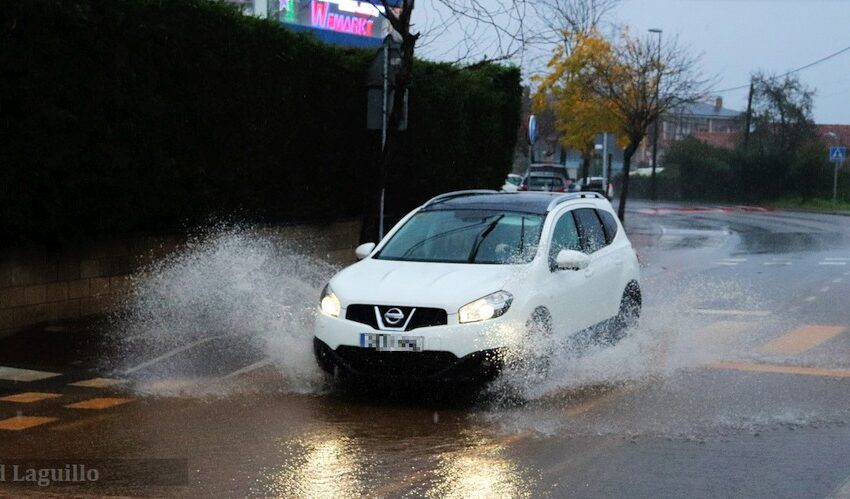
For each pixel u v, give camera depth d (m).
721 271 18.97
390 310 7.98
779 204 56.53
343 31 21.05
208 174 13.13
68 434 7.23
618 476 6.12
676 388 8.58
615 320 10.17
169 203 12.45
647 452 6.65
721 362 9.70
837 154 51.28
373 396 8.42
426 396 8.40
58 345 10.53
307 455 6.64
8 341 10.68
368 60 16.92
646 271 18.98
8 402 8.25
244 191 13.95
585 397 8.29
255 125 13.96
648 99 35.97
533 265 8.66
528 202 9.74
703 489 5.86
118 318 12.02
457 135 19.83
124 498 5.75
